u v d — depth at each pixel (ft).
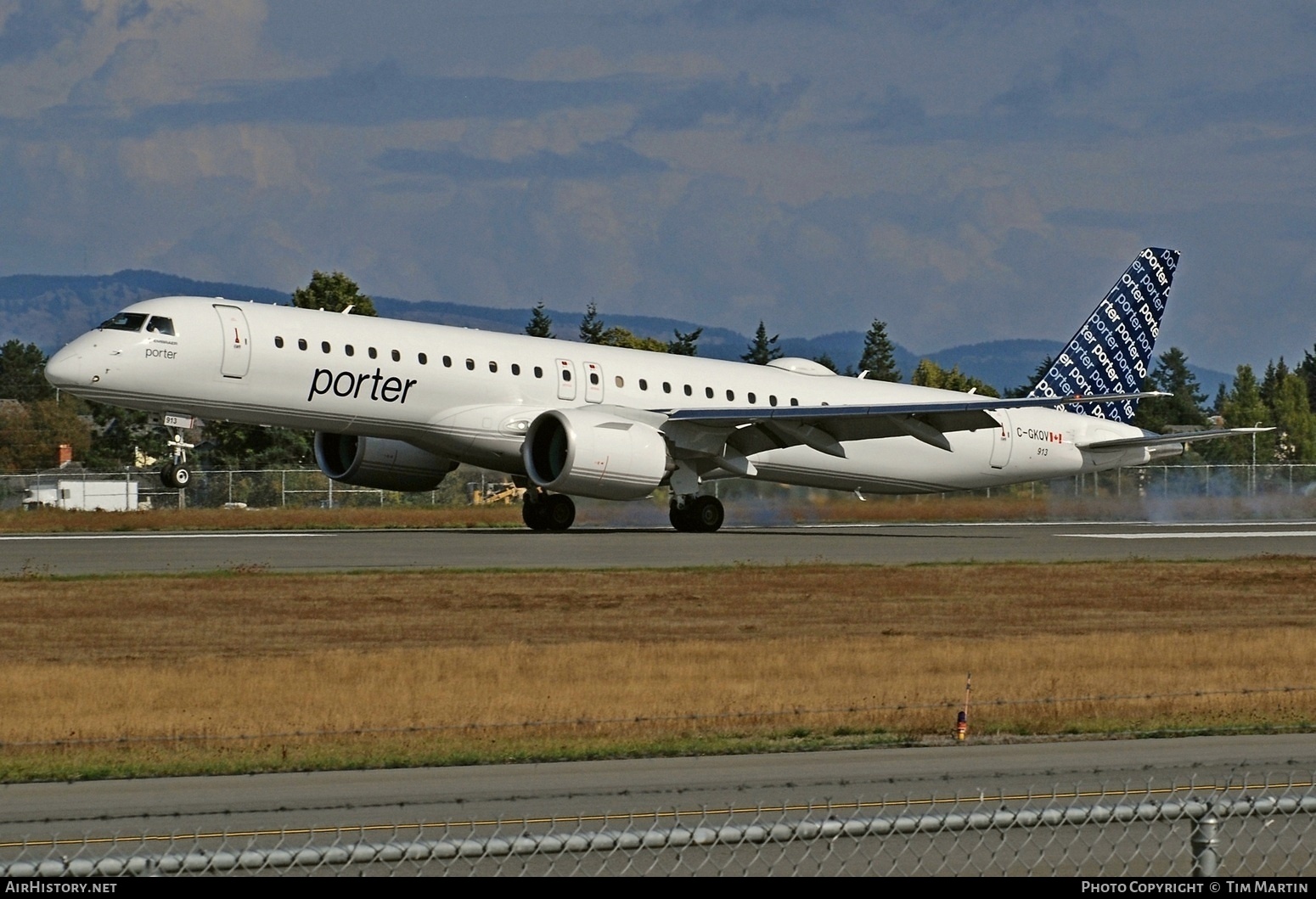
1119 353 524.93
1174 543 405.39
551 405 405.39
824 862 95.86
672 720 143.23
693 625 215.72
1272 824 102.63
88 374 350.02
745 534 425.28
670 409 425.28
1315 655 188.85
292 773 122.11
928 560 330.75
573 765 125.29
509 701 151.94
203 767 123.13
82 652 184.85
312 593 247.29
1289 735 140.26
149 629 205.87
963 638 202.39
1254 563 330.95
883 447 462.60
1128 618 231.91
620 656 179.63
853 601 248.93
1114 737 138.82
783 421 405.39
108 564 298.97
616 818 105.60
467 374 390.83
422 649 187.11
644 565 306.14
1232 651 190.70
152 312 360.07
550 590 256.11
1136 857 95.14
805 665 176.04
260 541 373.40
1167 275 528.63
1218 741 136.98
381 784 117.29
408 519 501.97
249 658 177.17
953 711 149.38
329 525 483.51
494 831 101.96
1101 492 646.33
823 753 130.72
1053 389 515.91
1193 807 79.71
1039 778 119.14
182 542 368.89
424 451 421.18
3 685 156.76
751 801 110.42
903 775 120.47
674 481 423.64
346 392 376.48
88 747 130.21
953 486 485.15
